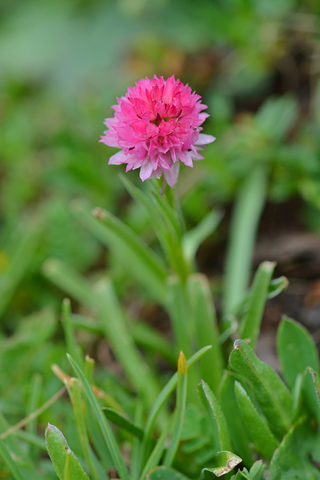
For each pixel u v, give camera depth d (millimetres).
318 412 252
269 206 354
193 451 259
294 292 321
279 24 387
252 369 246
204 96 419
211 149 354
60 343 332
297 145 352
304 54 390
